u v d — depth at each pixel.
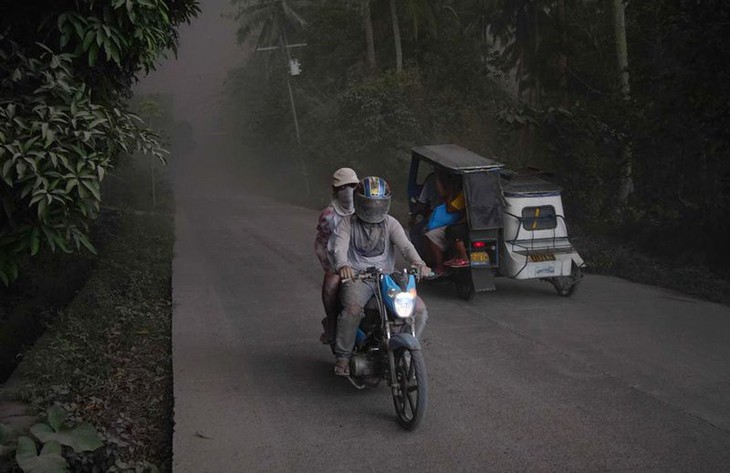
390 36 31.09
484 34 34.66
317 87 35.12
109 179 27.03
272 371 6.18
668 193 12.18
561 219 8.88
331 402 5.41
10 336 8.38
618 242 12.33
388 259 5.50
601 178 14.01
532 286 9.84
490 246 8.70
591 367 6.14
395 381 4.95
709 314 8.04
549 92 23.64
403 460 4.39
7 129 4.45
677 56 11.23
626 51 15.74
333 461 4.38
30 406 4.89
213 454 4.48
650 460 4.34
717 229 10.65
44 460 3.84
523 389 5.61
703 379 5.80
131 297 8.89
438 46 30.19
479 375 5.98
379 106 24.62
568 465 4.28
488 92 29.55
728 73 10.30
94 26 5.12
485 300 8.97
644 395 5.45
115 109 5.58
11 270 4.74
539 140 14.44
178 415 5.12
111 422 5.03
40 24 5.07
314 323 7.93
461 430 4.83
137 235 15.12
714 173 11.19
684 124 11.38
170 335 7.49
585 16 23.78
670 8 10.76
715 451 4.46
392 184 25.11
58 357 5.88
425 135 24.83
